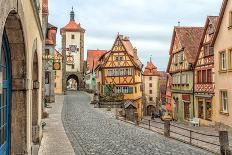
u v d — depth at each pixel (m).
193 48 35.12
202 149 15.21
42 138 17.81
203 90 30.77
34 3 9.98
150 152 14.47
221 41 26.52
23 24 7.52
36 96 13.91
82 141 17.23
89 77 82.12
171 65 41.28
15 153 8.27
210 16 29.91
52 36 43.56
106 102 42.34
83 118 29.17
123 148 15.41
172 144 16.56
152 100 88.62
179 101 37.81
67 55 85.25
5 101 7.74
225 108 26.47
